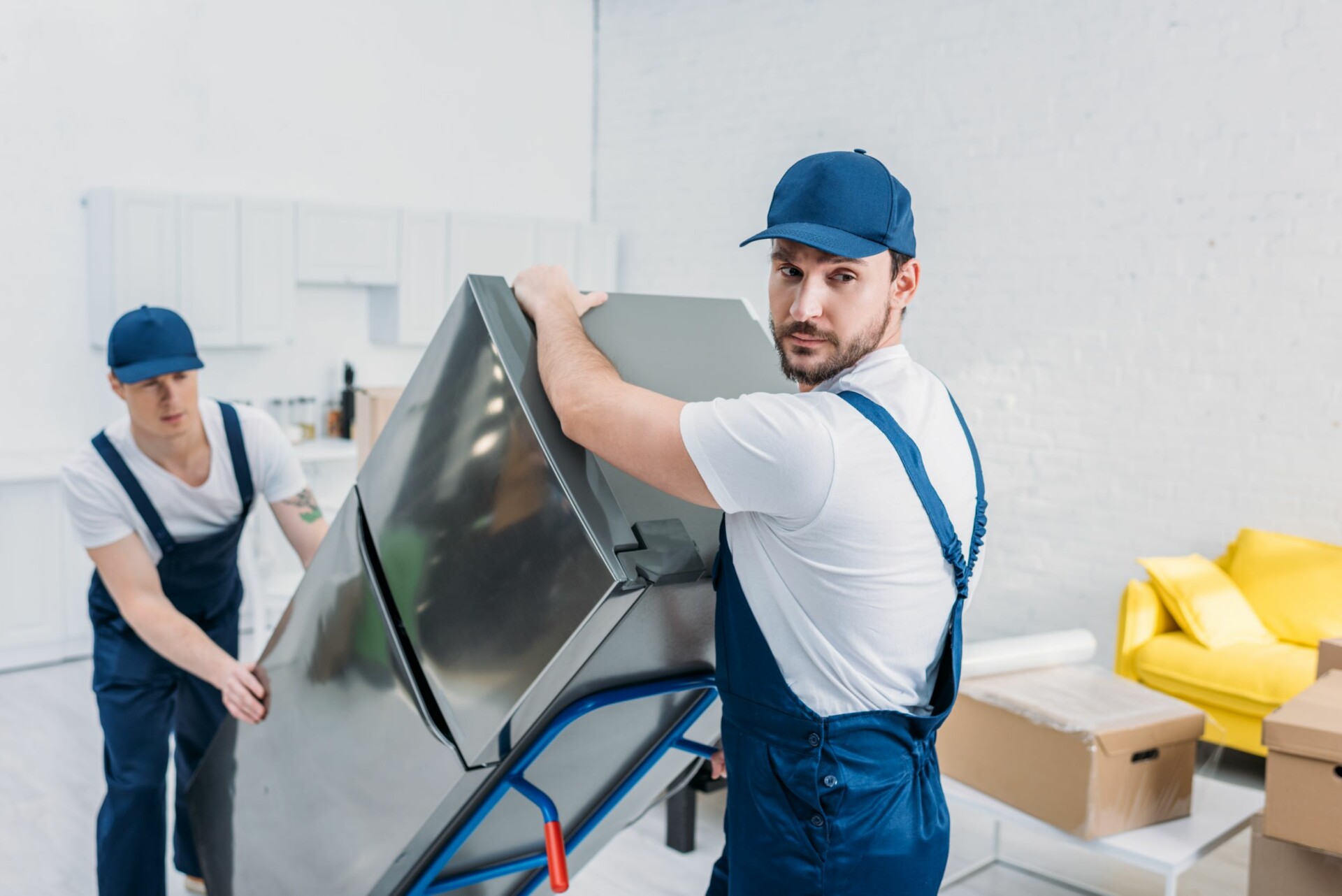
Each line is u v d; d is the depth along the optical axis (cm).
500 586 142
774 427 114
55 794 353
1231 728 400
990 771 273
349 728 174
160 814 245
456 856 174
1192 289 467
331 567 175
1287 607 423
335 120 607
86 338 525
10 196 501
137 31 530
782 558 123
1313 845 217
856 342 122
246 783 206
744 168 641
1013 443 528
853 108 582
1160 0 468
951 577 128
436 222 619
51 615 485
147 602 227
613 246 704
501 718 142
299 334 602
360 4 611
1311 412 439
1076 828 253
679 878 307
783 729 128
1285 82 438
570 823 183
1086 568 507
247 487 243
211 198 531
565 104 711
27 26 498
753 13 625
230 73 564
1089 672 297
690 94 665
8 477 461
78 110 515
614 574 127
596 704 148
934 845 133
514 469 139
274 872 201
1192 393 470
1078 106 495
